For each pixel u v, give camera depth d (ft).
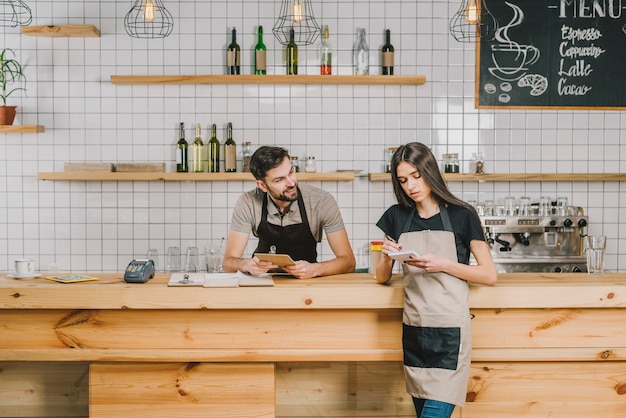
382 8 15.47
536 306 9.37
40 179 14.87
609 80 15.60
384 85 15.56
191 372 9.67
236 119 15.53
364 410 10.11
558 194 15.72
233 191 15.62
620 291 9.39
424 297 8.73
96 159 15.52
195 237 15.66
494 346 9.63
